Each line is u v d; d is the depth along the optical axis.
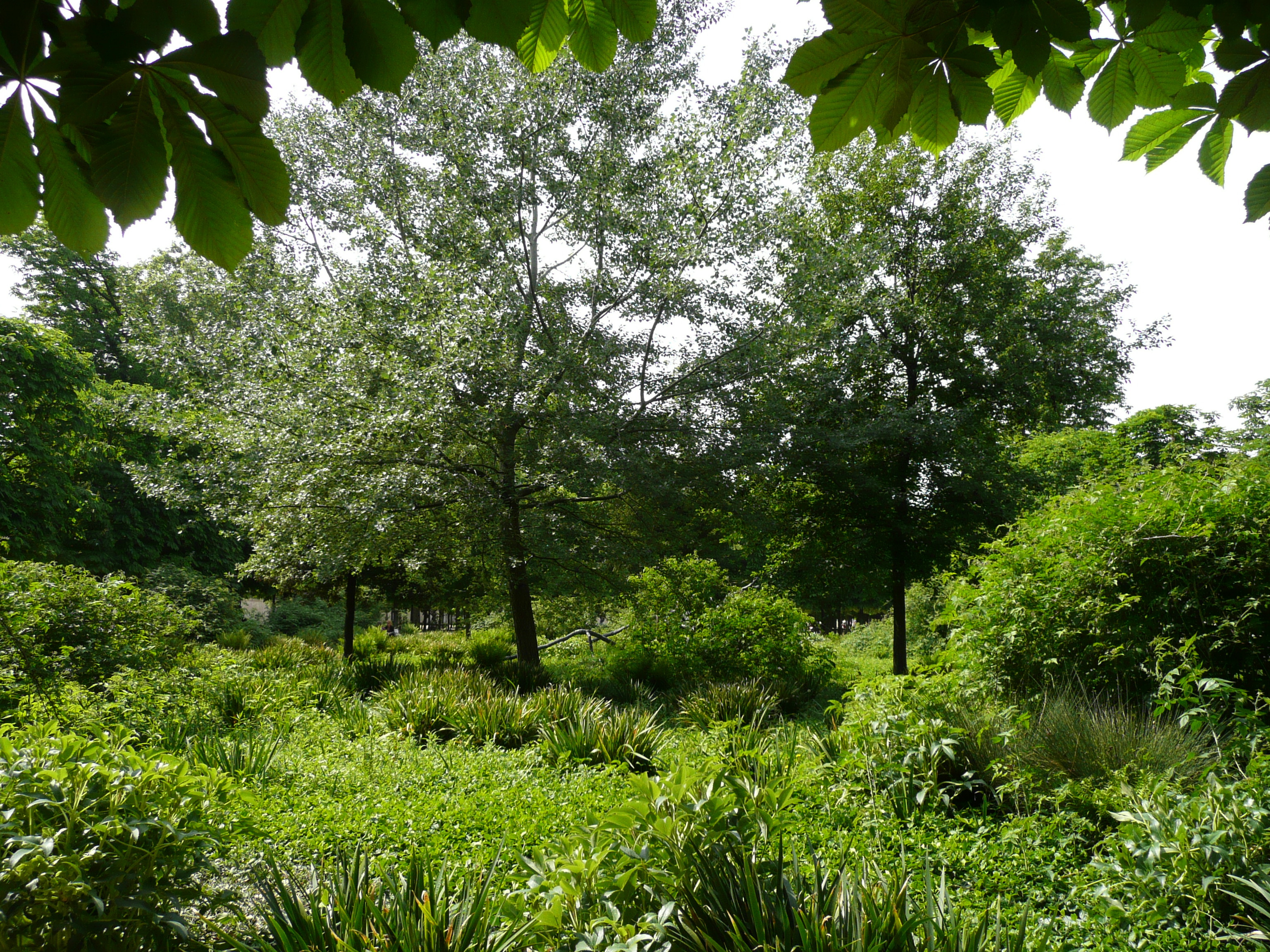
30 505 18.05
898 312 16.33
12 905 2.46
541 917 2.62
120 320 25.19
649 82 14.38
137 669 8.00
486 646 18.11
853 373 16.58
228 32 1.01
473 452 13.98
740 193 13.62
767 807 3.63
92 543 21.42
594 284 14.48
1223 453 7.01
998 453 17.75
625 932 2.49
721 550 22.72
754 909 2.72
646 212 13.78
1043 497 14.70
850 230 17.36
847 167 17.22
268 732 7.52
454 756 6.70
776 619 13.52
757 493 15.69
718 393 13.80
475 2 1.15
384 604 24.66
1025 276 18.67
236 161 1.09
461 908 2.99
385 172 14.18
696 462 13.74
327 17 1.08
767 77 13.98
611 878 2.95
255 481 12.66
